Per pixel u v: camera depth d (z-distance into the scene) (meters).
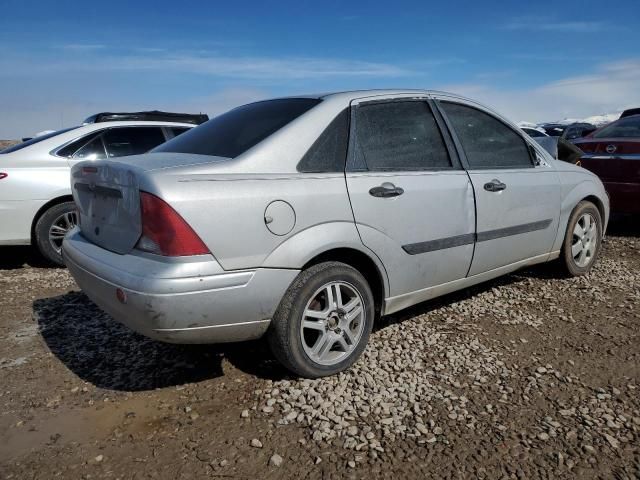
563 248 4.44
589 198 4.70
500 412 2.59
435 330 3.58
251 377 2.97
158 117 7.91
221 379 2.96
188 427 2.51
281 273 2.62
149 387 2.90
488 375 2.96
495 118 3.95
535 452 2.29
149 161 2.73
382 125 3.20
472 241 3.52
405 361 3.12
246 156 2.68
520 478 2.13
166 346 3.43
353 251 2.95
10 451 2.36
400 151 3.23
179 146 3.21
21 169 5.25
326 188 2.79
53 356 3.32
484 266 3.69
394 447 2.33
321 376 2.89
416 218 3.16
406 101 3.38
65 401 2.78
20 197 5.22
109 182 2.67
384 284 3.09
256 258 2.54
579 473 2.16
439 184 3.30
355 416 2.55
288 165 2.75
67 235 3.27
